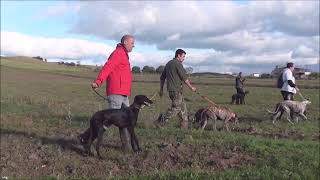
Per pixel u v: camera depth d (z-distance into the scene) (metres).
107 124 10.12
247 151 10.64
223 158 10.13
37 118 17.77
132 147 10.45
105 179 8.45
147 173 8.99
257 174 8.66
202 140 11.64
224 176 8.46
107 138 12.16
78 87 52.50
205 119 14.54
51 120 16.80
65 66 140.88
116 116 10.09
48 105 23.45
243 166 9.53
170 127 14.16
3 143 12.06
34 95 35.19
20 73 91.06
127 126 10.27
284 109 17.48
